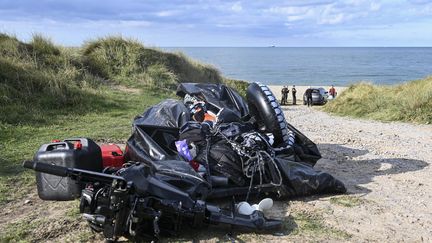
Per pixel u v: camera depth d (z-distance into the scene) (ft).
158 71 66.69
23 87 42.04
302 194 18.48
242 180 17.58
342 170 24.31
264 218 15.17
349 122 52.39
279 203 17.89
